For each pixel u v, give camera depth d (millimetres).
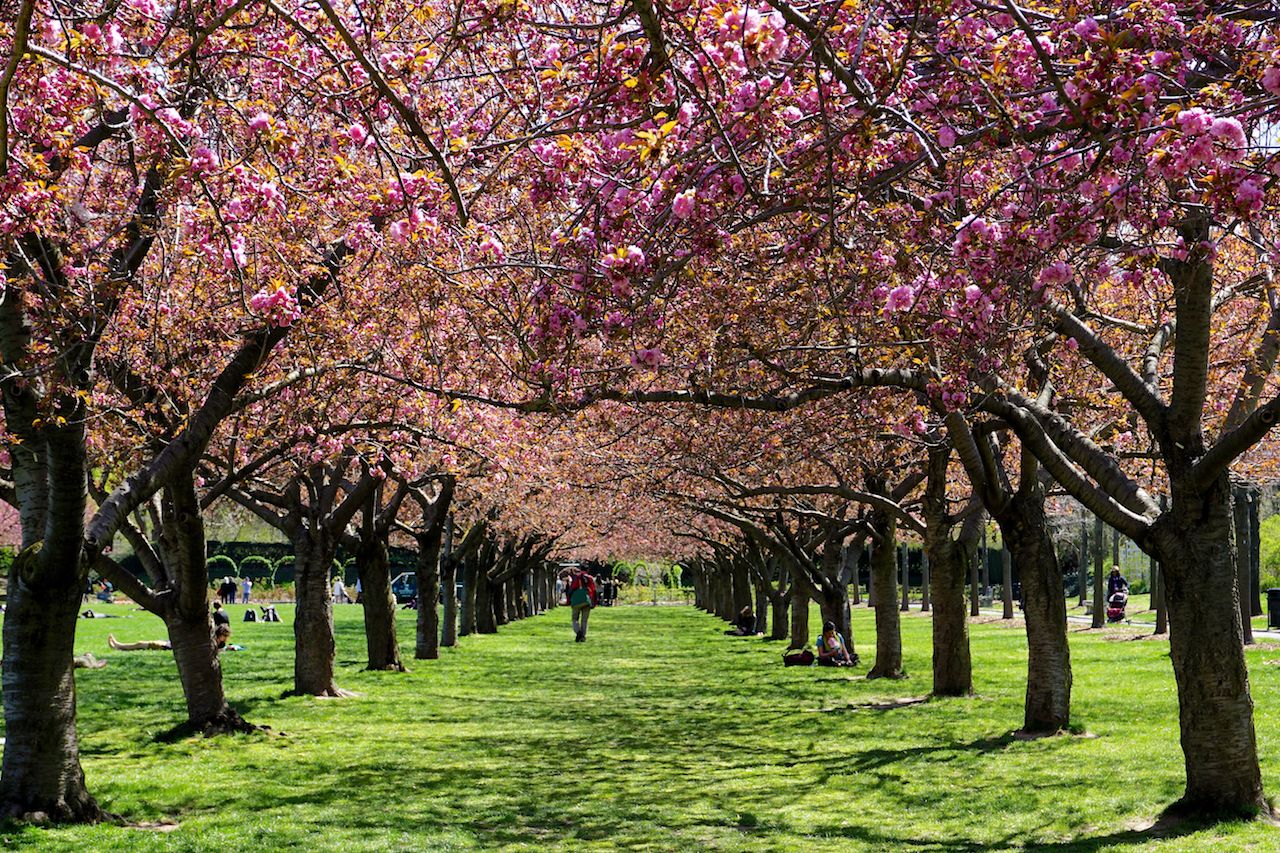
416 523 44094
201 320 13594
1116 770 14336
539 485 24719
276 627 56688
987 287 6812
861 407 16609
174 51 9445
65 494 11477
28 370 10797
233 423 16422
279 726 19859
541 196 7938
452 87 10164
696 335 9945
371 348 15180
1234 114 5777
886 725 19875
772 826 12508
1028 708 18000
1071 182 6473
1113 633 40594
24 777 11969
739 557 52406
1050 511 48938
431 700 24656
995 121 6516
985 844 11219
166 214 11609
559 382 10664
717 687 28094
